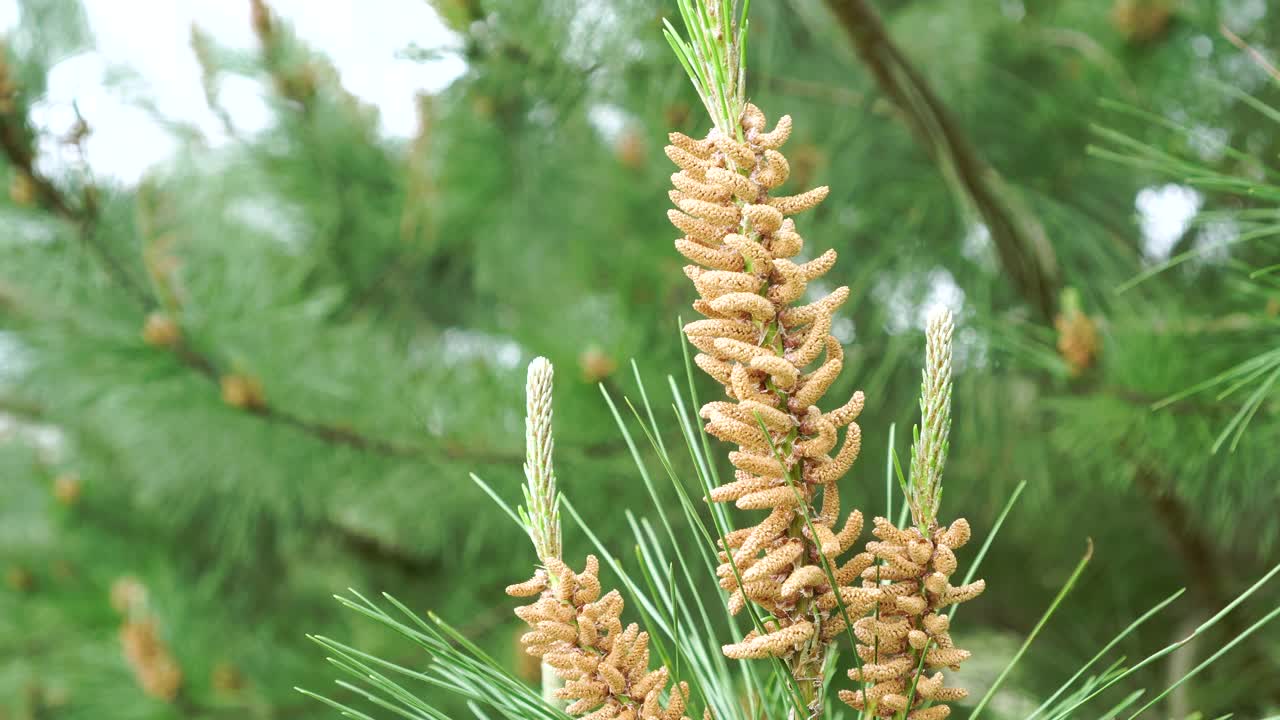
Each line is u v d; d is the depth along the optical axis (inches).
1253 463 54.1
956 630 100.2
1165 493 71.1
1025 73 85.7
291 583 122.6
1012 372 69.7
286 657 103.7
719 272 31.7
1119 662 32.1
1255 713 79.1
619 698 32.4
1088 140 81.3
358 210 105.0
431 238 103.7
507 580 98.8
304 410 80.4
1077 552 97.0
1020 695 82.6
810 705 32.4
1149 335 55.6
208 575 118.5
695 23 31.9
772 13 75.8
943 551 32.1
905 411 75.0
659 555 33.5
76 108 71.1
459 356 92.4
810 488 32.2
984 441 74.5
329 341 86.6
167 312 75.2
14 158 70.3
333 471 86.0
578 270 101.2
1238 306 59.8
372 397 82.9
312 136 99.7
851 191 80.5
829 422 31.8
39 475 126.1
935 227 77.6
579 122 90.4
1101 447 56.5
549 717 32.7
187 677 96.5
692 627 34.2
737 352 31.6
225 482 93.7
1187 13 75.5
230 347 79.4
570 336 75.7
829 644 33.5
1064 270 74.4
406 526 99.5
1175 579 98.0
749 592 32.1
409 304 112.0
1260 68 71.8
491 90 78.0
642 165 95.5
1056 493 89.0
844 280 78.9
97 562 121.8
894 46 66.5
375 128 106.5
